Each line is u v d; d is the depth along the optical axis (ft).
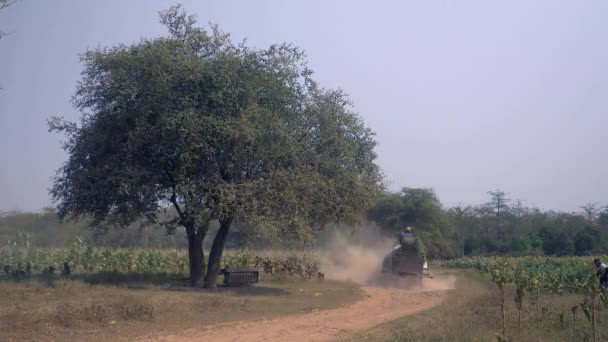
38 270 99.71
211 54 83.87
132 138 77.92
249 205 78.79
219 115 80.18
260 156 82.48
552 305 68.13
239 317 63.57
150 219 83.41
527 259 165.37
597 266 78.79
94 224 85.97
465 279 118.62
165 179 82.58
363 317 66.85
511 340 44.78
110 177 77.20
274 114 82.69
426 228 203.41
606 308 61.82
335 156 90.07
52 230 158.20
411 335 48.14
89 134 82.38
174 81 78.89
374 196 93.91
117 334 51.16
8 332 47.62
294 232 81.30
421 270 107.24
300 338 52.44
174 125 75.77
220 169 82.74
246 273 93.15
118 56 81.46
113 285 78.48
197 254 88.02
